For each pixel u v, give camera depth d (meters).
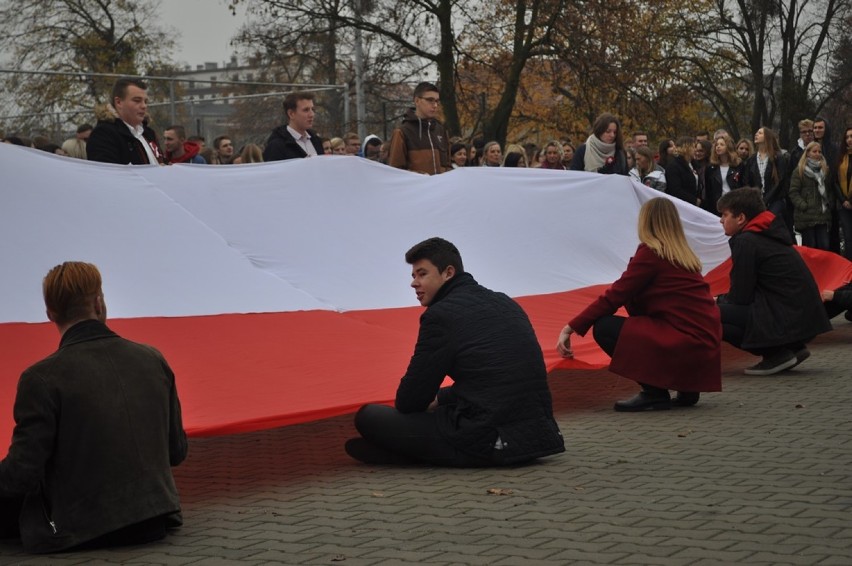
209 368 6.72
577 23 27.47
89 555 4.72
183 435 5.13
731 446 6.68
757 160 15.02
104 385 4.78
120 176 8.24
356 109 28.84
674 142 16.06
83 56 35.31
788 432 7.05
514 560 4.41
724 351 11.08
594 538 4.71
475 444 6.18
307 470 6.49
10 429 5.64
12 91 24.36
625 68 27.78
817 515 5.00
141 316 7.27
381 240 9.12
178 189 8.41
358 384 6.72
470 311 6.21
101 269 7.44
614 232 10.71
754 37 36.72
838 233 14.66
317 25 27.75
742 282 9.29
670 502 5.33
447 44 28.59
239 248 8.27
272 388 6.53
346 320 7.91
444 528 4.98
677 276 7.87
